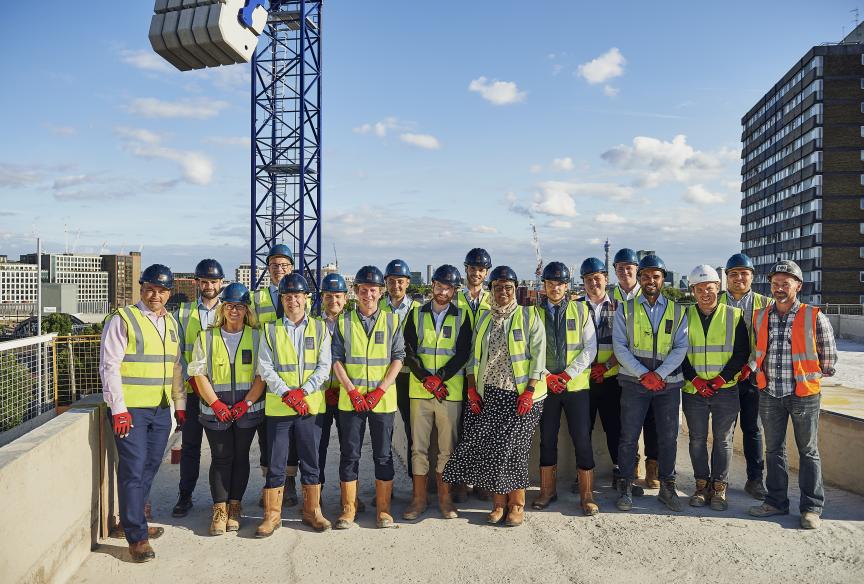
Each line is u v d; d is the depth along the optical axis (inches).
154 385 174.7
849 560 163.6
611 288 244.5
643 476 240.8
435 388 193.3
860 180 2290.8
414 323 202.7
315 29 946.7
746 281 226.5
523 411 186.7
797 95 2491.4
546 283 206.7
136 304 178.2
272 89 931.3
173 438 305.4
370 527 189.0
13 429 281.3
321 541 178.2
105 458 180.9
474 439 191.3
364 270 195.8
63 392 340.2
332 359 194.4
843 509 201.3
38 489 140.4
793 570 158.4
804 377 186.4
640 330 204.4
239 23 264.5
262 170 928.9
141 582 153.5
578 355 202.4
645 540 177.6
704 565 161.5
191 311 217.5
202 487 230.4
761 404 198.1
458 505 210.1
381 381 192.1
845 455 220.5
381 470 191.2
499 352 194.4
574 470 235.9
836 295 2295.8
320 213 943.0
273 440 184.5
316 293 920.9
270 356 185.0
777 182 2711.6
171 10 259.6
